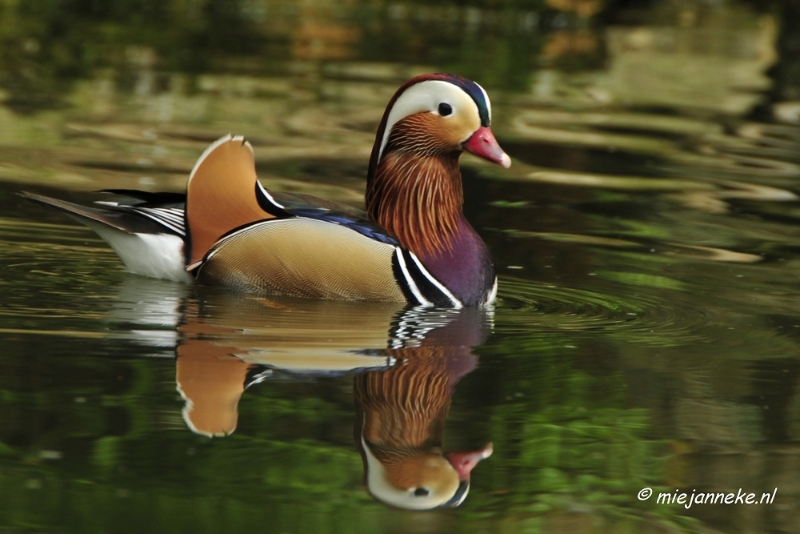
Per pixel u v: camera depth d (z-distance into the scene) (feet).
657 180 60.95
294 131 67.26
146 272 38.34
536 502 23.35
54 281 37.45
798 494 24.40
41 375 28.55
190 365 29.81
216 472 23.76
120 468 23.76
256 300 36.37
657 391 30.17
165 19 113.80
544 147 67.97
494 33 118.93
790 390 30.63
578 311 37.96
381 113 73.97
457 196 38.60
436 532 21.91
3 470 23.40
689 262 45.29
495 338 34.27
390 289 36.58
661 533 22.44
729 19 137.28
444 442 25.94
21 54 88.28
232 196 36.94
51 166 55.42
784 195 58.49
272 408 27.17
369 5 133.59
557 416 27.94
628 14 138.62
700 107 84.99
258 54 96.27
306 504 22.61
